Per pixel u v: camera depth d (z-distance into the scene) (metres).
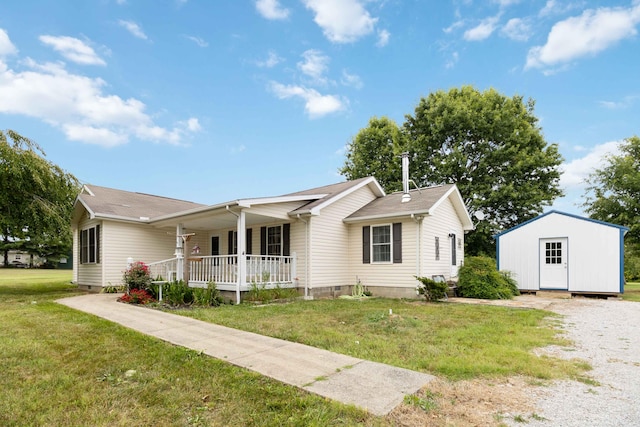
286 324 6.80
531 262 14.09
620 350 5.18
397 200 13.83
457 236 15.05
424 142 23.56
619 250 12.35
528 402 3.33
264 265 11.24
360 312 8.30
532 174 22.44
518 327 6.71
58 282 19.11
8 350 4.88
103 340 5.43
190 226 14.58
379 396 3.35
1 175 11.95
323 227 12.38
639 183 18.09
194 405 3.26
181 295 9.82
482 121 21.98
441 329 6.49
